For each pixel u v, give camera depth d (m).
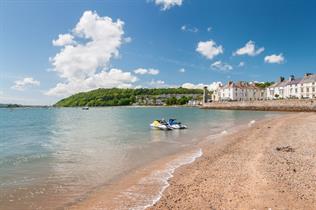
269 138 22.62
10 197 9.88
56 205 9.14
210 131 32.09
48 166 14.77
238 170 12.70
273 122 38.97
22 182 11.70
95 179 12.08
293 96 102.94
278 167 12.82
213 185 10.71
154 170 13.49
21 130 41.78
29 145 24.00
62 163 15.52
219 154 16.83
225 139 23.73
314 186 10.13
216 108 121.25
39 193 10.28
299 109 82.31
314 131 26.53
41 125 53.03
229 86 132.88
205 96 138.12
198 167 13.74
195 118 59.16
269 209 8.34
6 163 15.77
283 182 10.60
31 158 17.31
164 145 21.95
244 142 21.14
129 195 9.97
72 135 32.44
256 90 134.38
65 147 22.08
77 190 10.61
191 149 19.52
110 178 12.21
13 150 20.91
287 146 18.47
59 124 55.12
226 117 61.03
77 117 86.69
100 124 51.22
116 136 29.33
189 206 8.80
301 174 11.62
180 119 56.06
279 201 8.87
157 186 10.94
